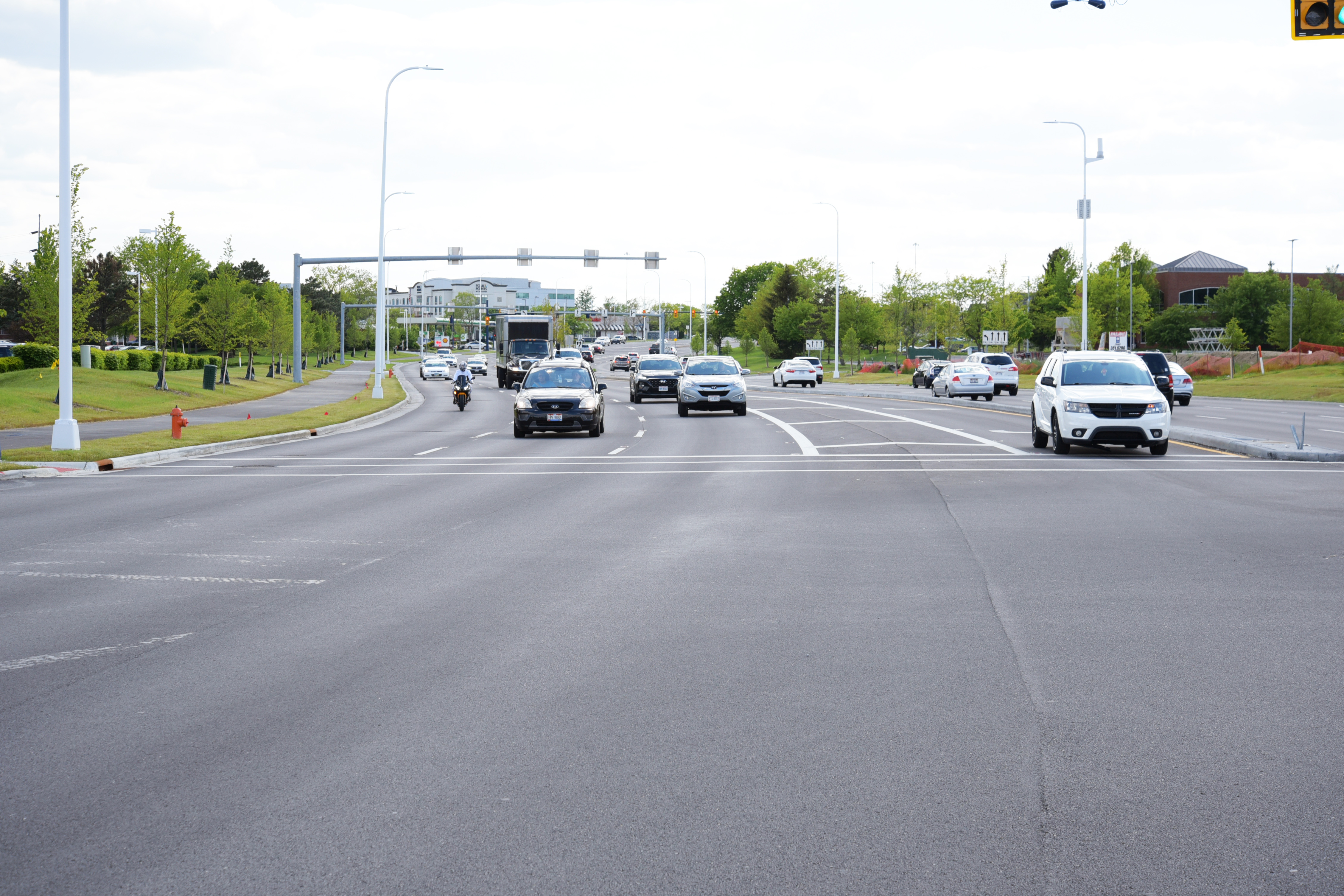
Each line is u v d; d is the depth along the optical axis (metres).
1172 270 138.50
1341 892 4.27
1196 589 10.02
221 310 61.66
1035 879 4.38
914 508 15.83
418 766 5.64
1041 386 25.53
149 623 8.85
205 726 6.29
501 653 7.89
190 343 99.31
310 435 32.75
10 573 11.05
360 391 64.81
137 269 51.56
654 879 4.39
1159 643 8.11
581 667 7.51
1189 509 15.47
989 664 7.55
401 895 4.27
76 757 5.80
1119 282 110.06
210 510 15.95
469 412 46.06
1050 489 17.86
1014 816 4.99
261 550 12.38
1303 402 48.19
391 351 198.75
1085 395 23.48
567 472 21.53
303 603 9.57
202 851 4.66
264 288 95.38
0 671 7.46
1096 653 7.84
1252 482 18.61
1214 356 86.25
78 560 11.75
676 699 6.79
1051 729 6.18
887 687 7.02
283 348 85.31
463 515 15.31
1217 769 5.56
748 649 7.98
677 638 8.30
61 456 23.06
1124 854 4.60
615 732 6.17
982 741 6.00
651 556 11.96
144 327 88.25
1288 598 9.64
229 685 7.10
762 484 19.08
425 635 8.41
